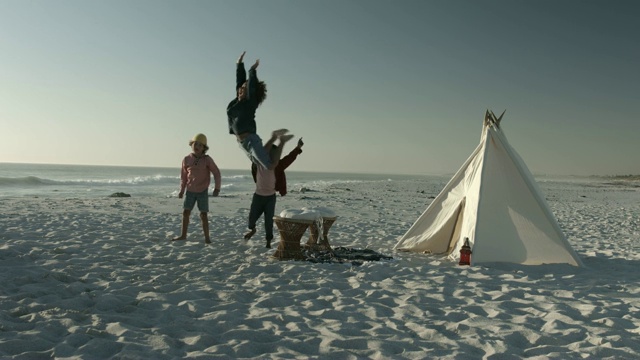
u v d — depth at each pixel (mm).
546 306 4969
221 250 7766
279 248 7270
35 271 5633
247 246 8219
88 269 5949
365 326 4152
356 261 7066
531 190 7691
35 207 13477
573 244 10047
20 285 5121
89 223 10227
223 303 4699
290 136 6410
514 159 7855
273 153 6363
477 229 7539
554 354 3502
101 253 7047
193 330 3912
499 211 7719
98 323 3904
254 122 6227
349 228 11359
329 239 9688
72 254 6863
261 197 7660
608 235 11758
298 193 27500
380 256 7578
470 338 3857
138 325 3988
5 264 6008
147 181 39312
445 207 8562
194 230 9984
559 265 7344
